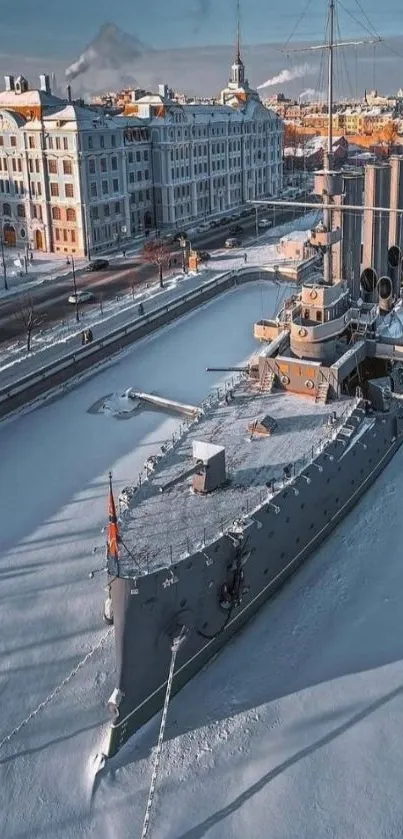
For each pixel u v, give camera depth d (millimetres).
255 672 20656
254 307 54469
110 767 18094
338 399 27641
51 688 20031
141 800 17297
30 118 72750
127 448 33031
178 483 22922
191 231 84500
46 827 16641
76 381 41156
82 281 63156
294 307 31406
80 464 31594
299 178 125750
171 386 40156
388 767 17719
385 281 33406
